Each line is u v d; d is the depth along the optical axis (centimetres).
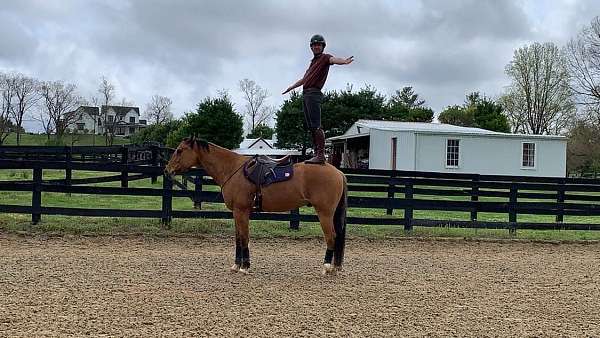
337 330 554
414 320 602
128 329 532
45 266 821
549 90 6475
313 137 826
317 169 807
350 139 4066
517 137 3162
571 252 1182
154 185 2003
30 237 1072
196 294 682
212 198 1191
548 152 3206
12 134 7562
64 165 1147
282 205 814
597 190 1437
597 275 913
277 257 983
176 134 5291
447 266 955
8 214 1248
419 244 1198
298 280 792
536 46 6500
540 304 698
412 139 3098
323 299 682
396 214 1576
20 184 1130
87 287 698
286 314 605
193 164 845
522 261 1041
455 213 1720
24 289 676
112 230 1149
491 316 630
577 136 5191
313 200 808
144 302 633
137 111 10169
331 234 818
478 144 3136
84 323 546
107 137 8012
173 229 1177
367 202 1267
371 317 607
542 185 1384
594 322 620
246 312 607
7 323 538
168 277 776
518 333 567
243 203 816
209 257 949
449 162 3122
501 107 6519
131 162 2070
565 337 559
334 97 5334
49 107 7169
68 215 1151
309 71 823
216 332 532
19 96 6906
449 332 562
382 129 3409
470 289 773
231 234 1171
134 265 854
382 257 1029
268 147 6531
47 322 545
